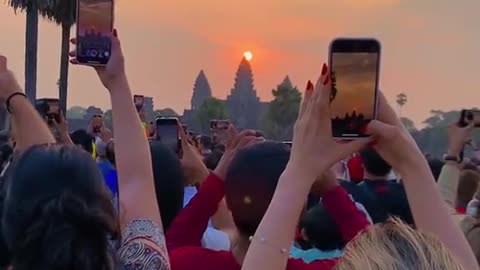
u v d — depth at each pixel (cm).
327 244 334
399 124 213
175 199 326
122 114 244
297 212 192
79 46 252
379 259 136
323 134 195
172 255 252
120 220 214
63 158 183
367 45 210
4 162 408
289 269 236
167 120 487
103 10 252
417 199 201
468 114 560
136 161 235
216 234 338
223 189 296
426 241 142
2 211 183
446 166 553
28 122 267
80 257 172
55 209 174
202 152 862
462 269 139
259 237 191
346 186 466
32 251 173
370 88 209
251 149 246
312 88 197
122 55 247
